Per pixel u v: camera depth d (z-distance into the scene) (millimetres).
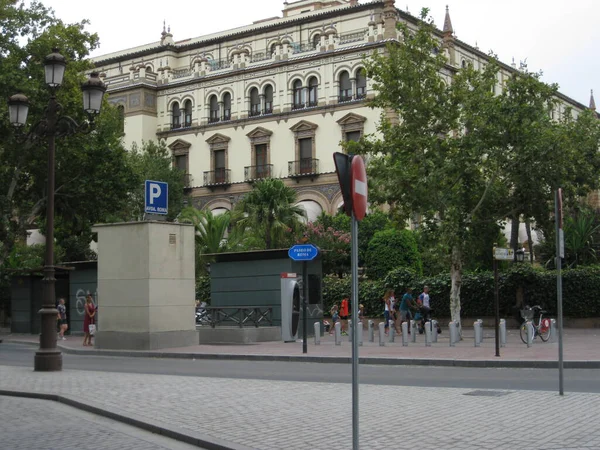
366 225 48844
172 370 19188
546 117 32594
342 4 68938
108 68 74812
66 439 9797
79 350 26500
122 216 53281
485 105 29391
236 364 20953
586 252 42281
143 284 25641
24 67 37938
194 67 65688
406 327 25188
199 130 64688
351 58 57406
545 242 44094
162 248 26109
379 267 43938
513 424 9703
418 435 9133
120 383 15133
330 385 14398
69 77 38375
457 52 62906
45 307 18328
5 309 46625
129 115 66562
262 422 10312
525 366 18484
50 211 18609
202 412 11273
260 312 29469
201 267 45688
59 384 15109
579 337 28625
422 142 30469
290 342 28188
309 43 62188
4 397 13969
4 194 40219
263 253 31125
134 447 9297
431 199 30156
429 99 30594
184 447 9312
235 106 63094
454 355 20703
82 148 40062
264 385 14500
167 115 66375
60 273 39188
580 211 42781
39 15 38938
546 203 32406
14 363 22219
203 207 64062
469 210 32000
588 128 43562
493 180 30172
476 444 8531
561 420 9898
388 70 30984
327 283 41844
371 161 30984
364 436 9141
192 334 26938
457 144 29906
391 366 19641
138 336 25578
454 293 29859
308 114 59312
